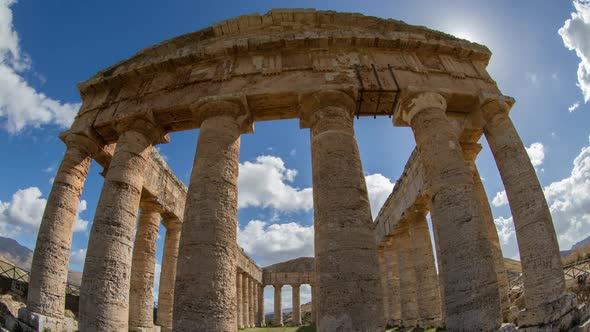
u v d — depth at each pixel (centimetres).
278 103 1510
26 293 1548
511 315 1531
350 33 1585
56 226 1427
